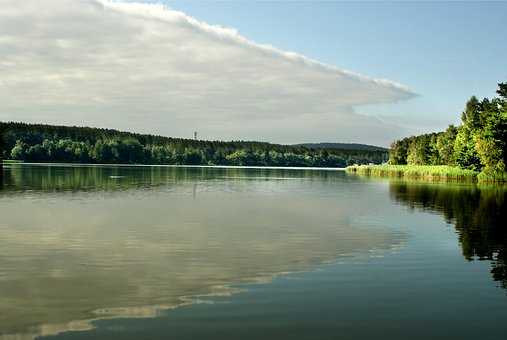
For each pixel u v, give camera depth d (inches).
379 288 655.1
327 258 845.8
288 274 729.6
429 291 641.0
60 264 787.4
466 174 4089.6
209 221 1321.4
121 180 3467.0
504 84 4311.0
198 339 476.4
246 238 1049.5
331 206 1781.5
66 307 568.4
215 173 5738.2
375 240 1034.7
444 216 1478.8
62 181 3161.9
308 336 487.5
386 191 2669.8
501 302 596.4
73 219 1320.1
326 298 608.1
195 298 605.6
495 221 1357.0
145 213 1483.8
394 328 510.9
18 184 2795.3
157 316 538.9
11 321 522.6
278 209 1657.2
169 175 4692.4
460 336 492.1
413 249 931.3
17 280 685.9
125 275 718.5
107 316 538.3
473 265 794.8
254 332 495.5
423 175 4648.1
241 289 646.5
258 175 5315.0
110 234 1081.4
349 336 488.7
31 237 1031.6
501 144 3649.1
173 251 900.0
